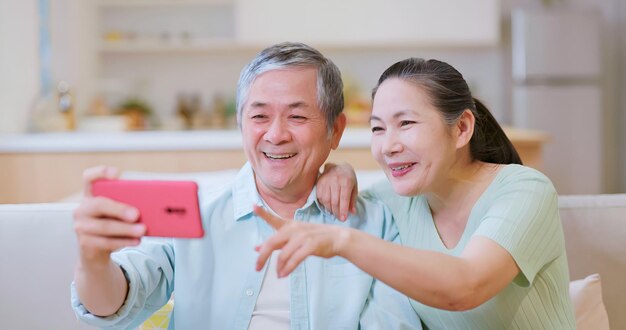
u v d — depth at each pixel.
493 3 5.39
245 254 1.45
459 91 1.33
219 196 1.50
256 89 1.41
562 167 5.67
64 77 4.43
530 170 1.35
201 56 5.69
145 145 3.11
